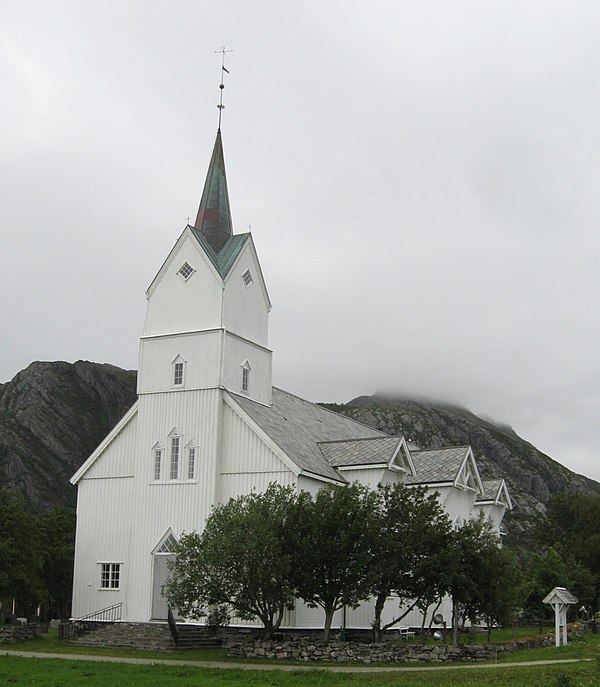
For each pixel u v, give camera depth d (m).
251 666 34.44
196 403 50.22
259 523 38.72
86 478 53.47
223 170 56.69
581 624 61.22
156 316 52.94
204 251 52.22
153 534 49.78
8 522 50.66
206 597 39.53
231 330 51.59
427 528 39.28
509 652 41.03
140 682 27.81
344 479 50.88
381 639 41.50
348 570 38.78
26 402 181.75
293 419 56.19
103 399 195.00
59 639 47.16
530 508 171.50
